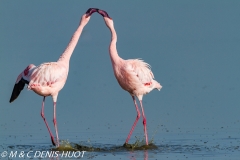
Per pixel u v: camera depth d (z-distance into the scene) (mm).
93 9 16797
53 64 15836
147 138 15984
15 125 18688
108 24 16578
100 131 17641
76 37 16641
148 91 16672
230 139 16078
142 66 16422
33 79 15484
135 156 14148
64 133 17406
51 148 15250
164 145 15477
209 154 14117
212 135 16688
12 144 15758
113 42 16484
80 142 16031
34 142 16109
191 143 15648
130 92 16703
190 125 18312
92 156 14227
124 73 16188
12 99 16891
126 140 15742
